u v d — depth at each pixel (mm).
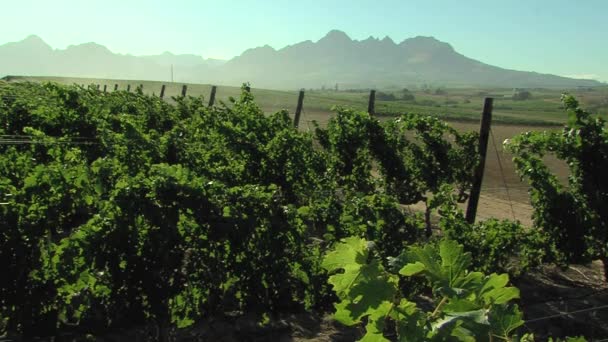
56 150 8156
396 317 1478
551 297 7676
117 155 8320
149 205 5137
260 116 11742
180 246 5383
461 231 7336
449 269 1479
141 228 5191
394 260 1514
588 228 7594
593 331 6645
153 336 5703
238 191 5699
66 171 5691
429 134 10266
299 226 6109
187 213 5328
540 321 6793
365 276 1483
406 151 10523
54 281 5344
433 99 96875
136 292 5270
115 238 5020
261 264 5758
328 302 6395
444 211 7723
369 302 1468
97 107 12828
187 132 11484
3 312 5363
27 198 5477
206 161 9227
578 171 7836
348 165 10922
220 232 5297
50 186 5551
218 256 5582
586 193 7695
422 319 1440
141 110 13914
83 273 5105
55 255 5102
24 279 5285
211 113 12047
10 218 5188
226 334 6020
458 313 1396
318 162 10609
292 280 6145
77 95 11797
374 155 10578
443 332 1379
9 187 5594
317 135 12383
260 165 9906
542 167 7973
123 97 16875
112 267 5129
